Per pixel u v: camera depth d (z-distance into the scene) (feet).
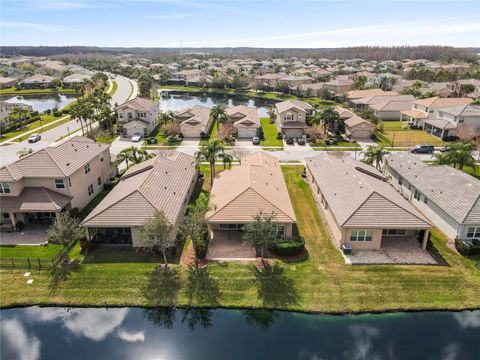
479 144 187.93
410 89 361.10
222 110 232.94
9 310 83.41
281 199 113.91
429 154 195.11
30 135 236.84
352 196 109.81
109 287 87.71
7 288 87.61
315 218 120.98
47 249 102.12
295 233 111.34
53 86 480.23
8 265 94.38
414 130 252.42
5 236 109.29
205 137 231.91
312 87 413.39
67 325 79.30
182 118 252.01
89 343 74.69
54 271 92.43
